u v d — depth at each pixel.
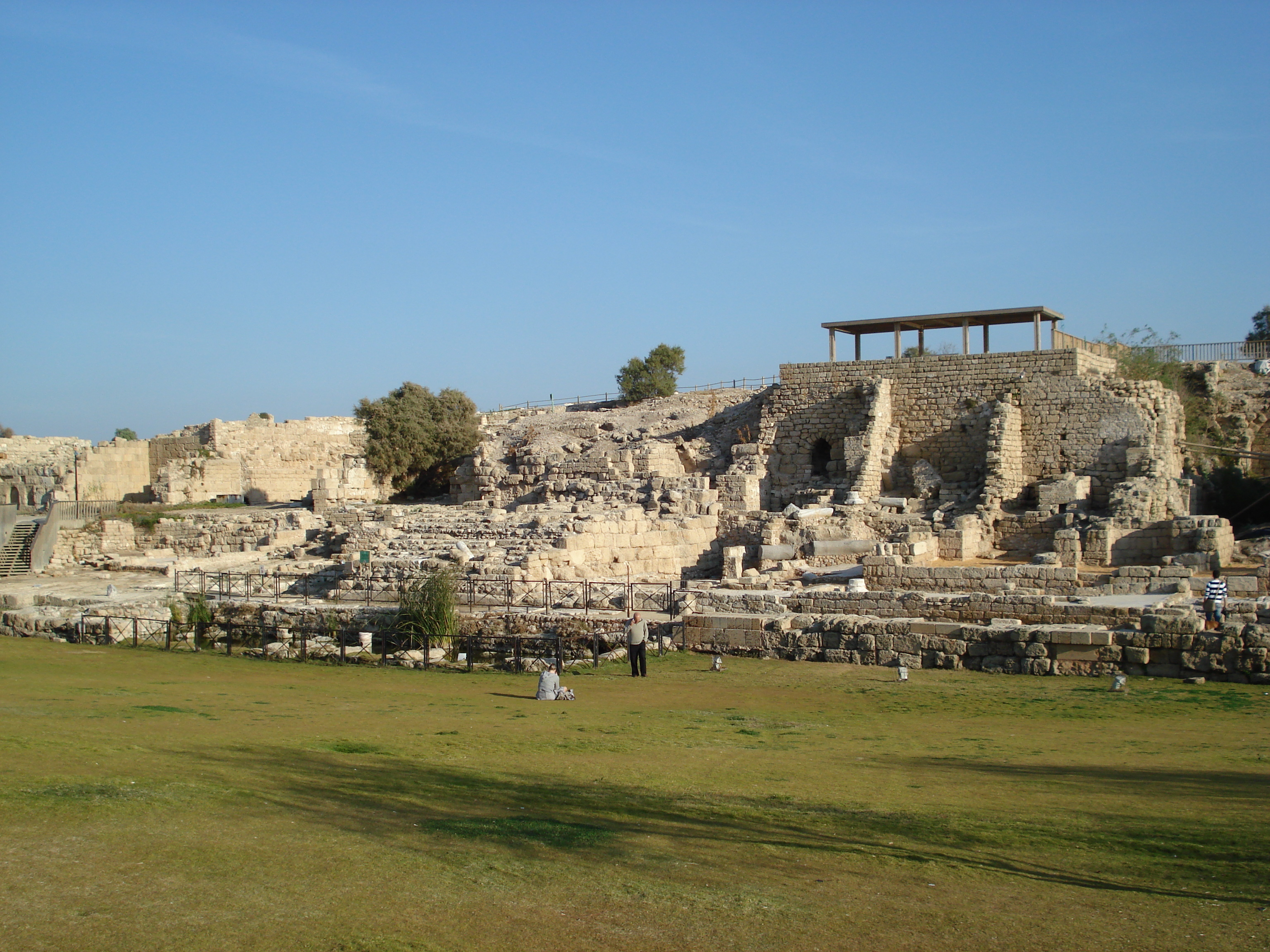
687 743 17.95
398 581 40.22
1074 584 33.41
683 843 11.30
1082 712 21.48
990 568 34.50
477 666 30.11
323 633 35.19
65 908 8.51
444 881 9.60
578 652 31.33
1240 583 31.81
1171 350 65.56
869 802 13.50
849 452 52.06
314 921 8.48
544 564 40.66
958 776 15.23
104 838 10.34
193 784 12.80
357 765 14.98
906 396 54.53
